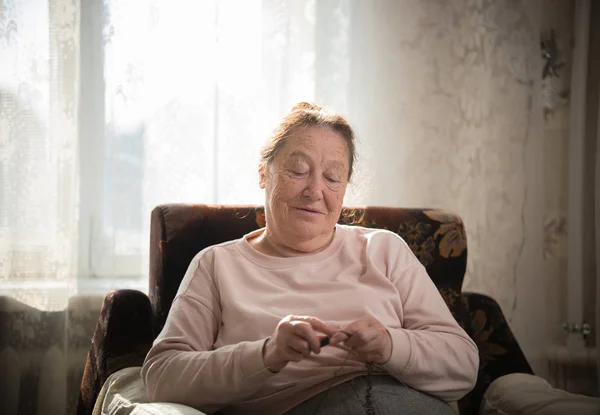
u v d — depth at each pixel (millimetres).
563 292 2389
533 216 2273
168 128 2006
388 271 1330
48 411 1950
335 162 1321
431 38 2213
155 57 1992
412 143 2203
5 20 1906
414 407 1130
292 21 2098
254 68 2062
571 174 2346
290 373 1190
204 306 1278
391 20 2182
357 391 1146
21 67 1920
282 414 1188
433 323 1266
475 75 2238
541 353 2279
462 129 2236
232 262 1327
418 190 2209
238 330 1233
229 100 2043
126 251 1992
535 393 1315
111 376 1334
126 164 1983
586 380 2307
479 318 1639
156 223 1536
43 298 1941
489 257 2254
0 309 1927
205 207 1564
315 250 1352
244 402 1222
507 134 2258
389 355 1135
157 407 1070
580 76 2342
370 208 1629
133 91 1975
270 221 1353
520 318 2271
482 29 2240
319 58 2115
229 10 2043
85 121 1957
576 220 2330
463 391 1229
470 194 2238
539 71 2283
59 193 1941
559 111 2377
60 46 1938
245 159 2053
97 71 1956
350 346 1104
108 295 1514
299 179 1305
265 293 1279
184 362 1160
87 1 1951
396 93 2188
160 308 1492
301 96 2104
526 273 2270
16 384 1938
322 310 1247
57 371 1952
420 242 1612
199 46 2025
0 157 1914
